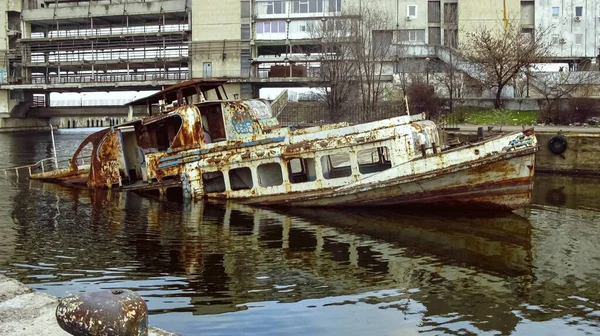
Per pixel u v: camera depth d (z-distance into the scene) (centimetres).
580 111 3434
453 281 912
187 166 1675
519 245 1149
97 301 281
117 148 1936
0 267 962
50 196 1788
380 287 879
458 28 5191
